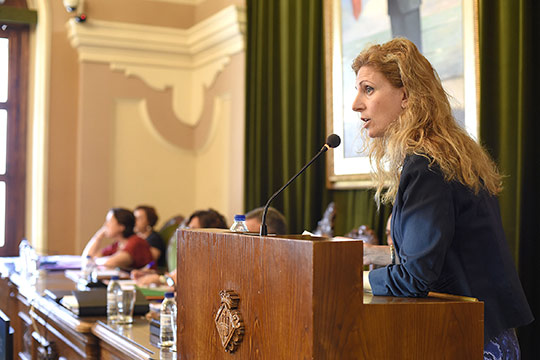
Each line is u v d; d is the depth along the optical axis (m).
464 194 1.65
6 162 6.60
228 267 1.53
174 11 6.93
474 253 1.67
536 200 3.22
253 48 5.54
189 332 1.72
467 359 1.42
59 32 6.52
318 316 1.24
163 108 6.86
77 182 6.55
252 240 1.43
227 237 1.54
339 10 4.68
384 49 1.79
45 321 3.31
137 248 5.31
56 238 6.49
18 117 6.63
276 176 5.27
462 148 1.68
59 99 6.52
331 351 1.26
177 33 6.75
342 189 4.71
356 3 4.54
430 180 1.62
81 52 6.47
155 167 6.84
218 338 1.56
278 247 1.34
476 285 1.67
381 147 1.90
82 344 2.69
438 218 1.58
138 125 6.76
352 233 4.03
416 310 1.37
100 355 2.61
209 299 1.61
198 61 6.82
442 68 3.85
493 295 1.68
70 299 3.03
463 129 1.80
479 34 3.50
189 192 6.98
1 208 6.58
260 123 5.39
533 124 3.24
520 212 3.20
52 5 6.50
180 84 6.91
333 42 4.73
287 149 5.11
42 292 3.59
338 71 4.68
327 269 1.25
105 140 6.61
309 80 4.93
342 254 1.27
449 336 1.40
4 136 6.60
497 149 3.45
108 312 2.72
